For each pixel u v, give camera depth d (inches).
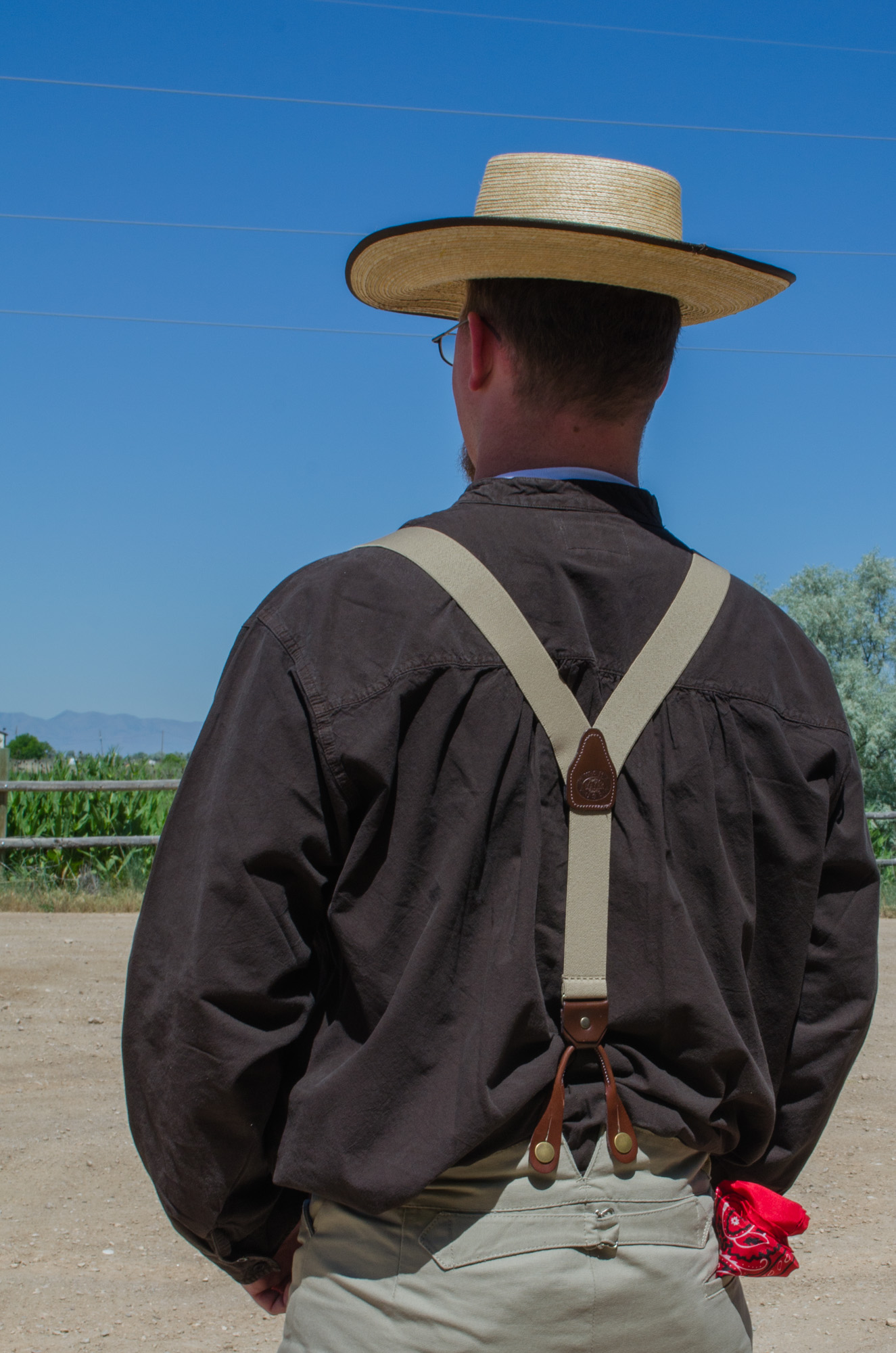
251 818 46.3
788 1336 113.4
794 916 50.9
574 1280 44.8
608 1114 46.1
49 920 324.8
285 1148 46.1
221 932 45.7
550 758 47.3
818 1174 155.9
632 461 55.3
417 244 55.8
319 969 48.7
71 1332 109.3
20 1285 118.2
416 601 48.1
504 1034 44.4
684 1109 46.7
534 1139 45.2
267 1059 46.3
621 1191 46.2
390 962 45.7
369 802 46.5
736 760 49.9
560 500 51.9
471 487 53.4
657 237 51.3
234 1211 50.8
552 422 53.9
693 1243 47.8
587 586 49.8
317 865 47.2
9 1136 157.2
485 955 45.8
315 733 46.5
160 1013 47.0
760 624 53.4
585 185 56.0
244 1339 109.3
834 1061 52.3
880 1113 179.6
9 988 232.2
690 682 49.9
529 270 52.8
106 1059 190.5
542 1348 44.6
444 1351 44.5
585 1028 45.9
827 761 52.5
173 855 48.5
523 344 53.6
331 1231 47.2
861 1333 113.7
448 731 46.8
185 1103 46.5
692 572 52.7
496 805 46.6
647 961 46.8
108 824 437.7
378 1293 45.4
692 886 48.5
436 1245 45.1
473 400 57.1
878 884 54.3
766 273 54.5
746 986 48.8
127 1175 147.2
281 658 47.7
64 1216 135.0
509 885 46.4
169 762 536.7
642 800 47.9
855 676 1074.7
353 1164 44.3
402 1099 44.7
